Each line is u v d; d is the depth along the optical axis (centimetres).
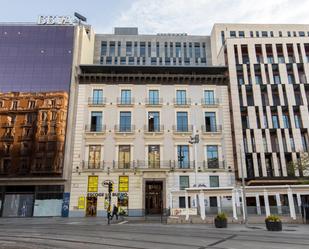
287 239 1141
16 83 3241
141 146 3055
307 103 3303
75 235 1319
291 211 1975
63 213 2809
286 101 3319
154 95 3294
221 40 4734
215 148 3095
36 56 3347
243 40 3556
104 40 4975
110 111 3181
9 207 2891
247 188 2111
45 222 2227
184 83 3334
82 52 3584
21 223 2164
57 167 2927
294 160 3047
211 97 3306
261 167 3027
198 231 1464
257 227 1670
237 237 1209
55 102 3148
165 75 3294
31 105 3170
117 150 3034
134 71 3406
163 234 1334
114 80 3312
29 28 3478
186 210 2058
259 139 3114
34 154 2998
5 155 3030
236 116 3152
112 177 2939
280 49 3619
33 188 2947
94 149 3047
